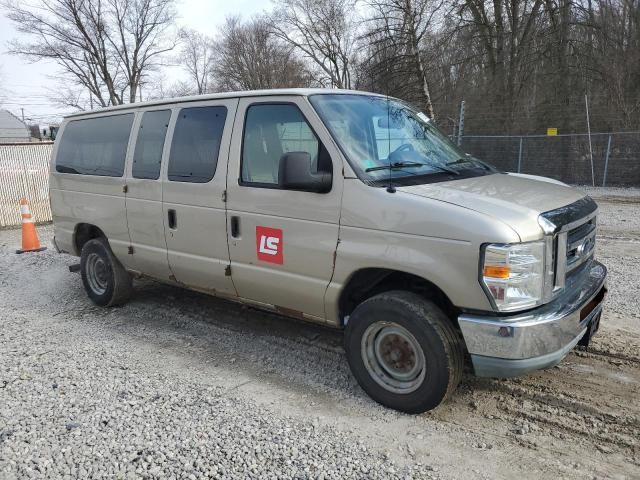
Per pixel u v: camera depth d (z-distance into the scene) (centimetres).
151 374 441
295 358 466
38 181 1367
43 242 1087
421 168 397
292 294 412
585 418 357
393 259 347
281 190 403
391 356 372
